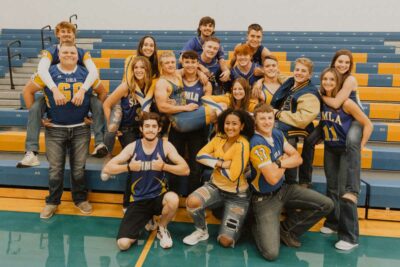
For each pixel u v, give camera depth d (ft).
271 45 25.45
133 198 9.59
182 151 10.74
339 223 9.52
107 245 9.37
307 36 28.91
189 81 10.41
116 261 8.65
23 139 13.58
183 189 10.94
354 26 29.22
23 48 24.91
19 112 14.70
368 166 12.29
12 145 13.67
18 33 30.68
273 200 9.32
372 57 22.54
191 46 12.45
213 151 9.54
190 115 9.88
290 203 9.52
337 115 9.32
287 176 10.30
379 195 10.71
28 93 10.50
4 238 9.62
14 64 23.03
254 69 11.16
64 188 11.97
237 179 9.21
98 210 11.35
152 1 30.50
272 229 8.96
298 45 25.20
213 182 9.58
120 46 26.03
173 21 30.60
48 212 10.76
